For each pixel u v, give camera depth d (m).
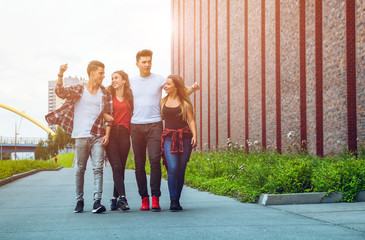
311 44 12.94
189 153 6.25
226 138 21.81
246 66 18.80
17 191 10.08
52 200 7.99
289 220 5.20
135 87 6.32
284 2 14.87
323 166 8.59
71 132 6.18
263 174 7.96
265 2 16.56
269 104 16.09
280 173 7.52
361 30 10.73
